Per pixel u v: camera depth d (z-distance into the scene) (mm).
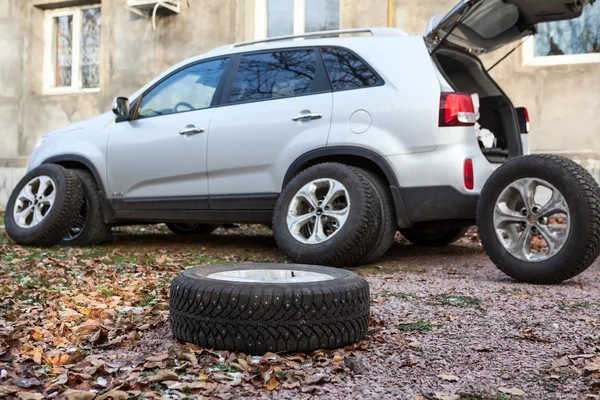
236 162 4824
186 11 9961
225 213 4969
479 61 5031
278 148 4645
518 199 3863
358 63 4512
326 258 4211
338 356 2230
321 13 9414
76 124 5996
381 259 4844
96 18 11289
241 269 2783
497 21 4641
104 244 5883
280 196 4496
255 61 4988
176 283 2471
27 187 5723
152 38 10203
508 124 4965
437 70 4270
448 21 4258
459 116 4082
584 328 2662
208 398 1864
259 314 2250
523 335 2551
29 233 5508
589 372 2100
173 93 5355
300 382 1999
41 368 2137
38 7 11438
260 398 1884
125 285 3736
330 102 4492
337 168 4301
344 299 2332
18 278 3906
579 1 4484
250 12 9633
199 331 2322
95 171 5598
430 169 4117
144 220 5551
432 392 1938
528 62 8195
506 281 3818
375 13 8812
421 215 4188
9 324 2662
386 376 2086
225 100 5016
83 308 2992
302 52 4797
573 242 3521
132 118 5500
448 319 2818
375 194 4223
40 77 11508
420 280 3834
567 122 7902
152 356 2219
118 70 10461
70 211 5500
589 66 7816
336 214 4246
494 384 2021
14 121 11359
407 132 4188
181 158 5105
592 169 7711
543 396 1922
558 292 3436
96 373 2059
